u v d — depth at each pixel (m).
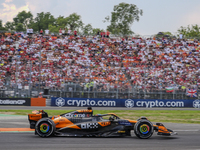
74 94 76.50
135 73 91.69
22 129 31.84
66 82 84.75
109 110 65.56
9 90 75.50
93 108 70.31
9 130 30.88
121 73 91.50
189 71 95.56
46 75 85.56
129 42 101.94
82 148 20.09
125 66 94.12
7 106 69.81
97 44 99.38
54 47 95.25
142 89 79.38
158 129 25.53
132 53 99.00
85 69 90.94
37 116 27.31
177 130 33.28
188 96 80.94
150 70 93.56
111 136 26.64
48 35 98.25
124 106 75.75
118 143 22.50
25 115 51.22
